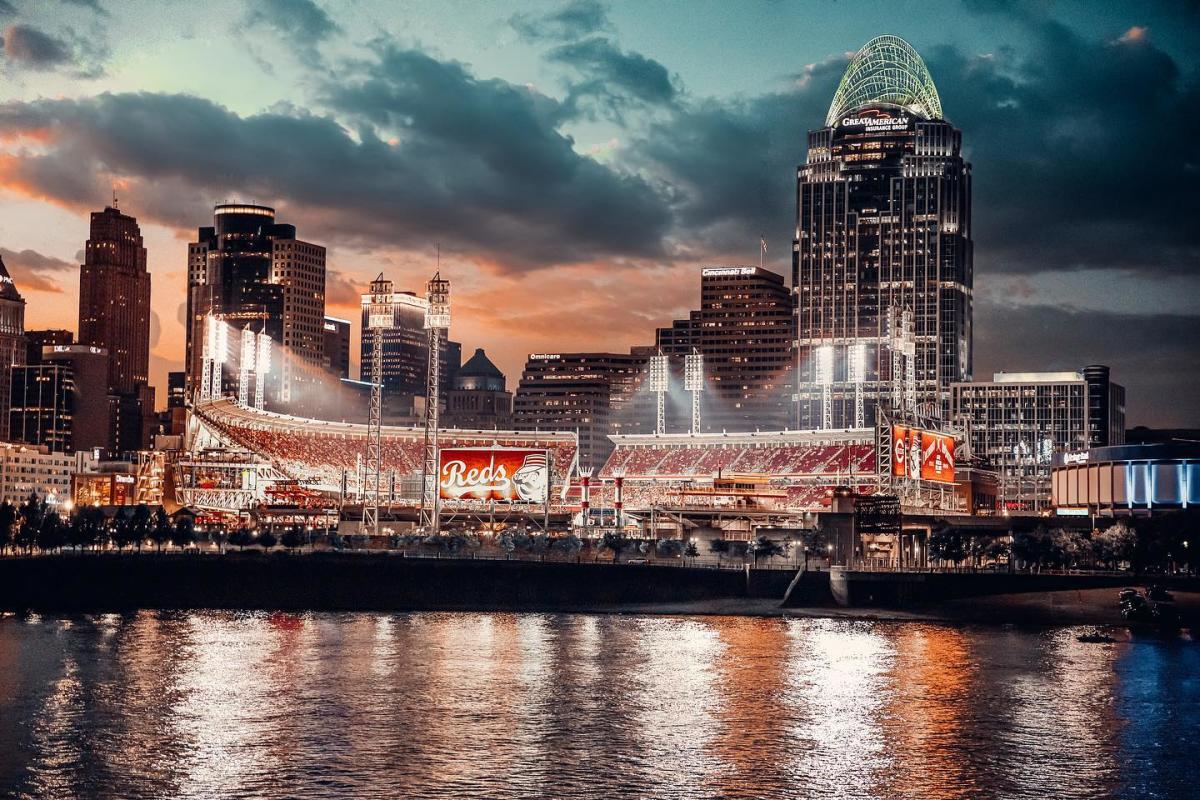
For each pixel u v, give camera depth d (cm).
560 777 12975
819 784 12850
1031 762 13675
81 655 18975
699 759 13662
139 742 14075
